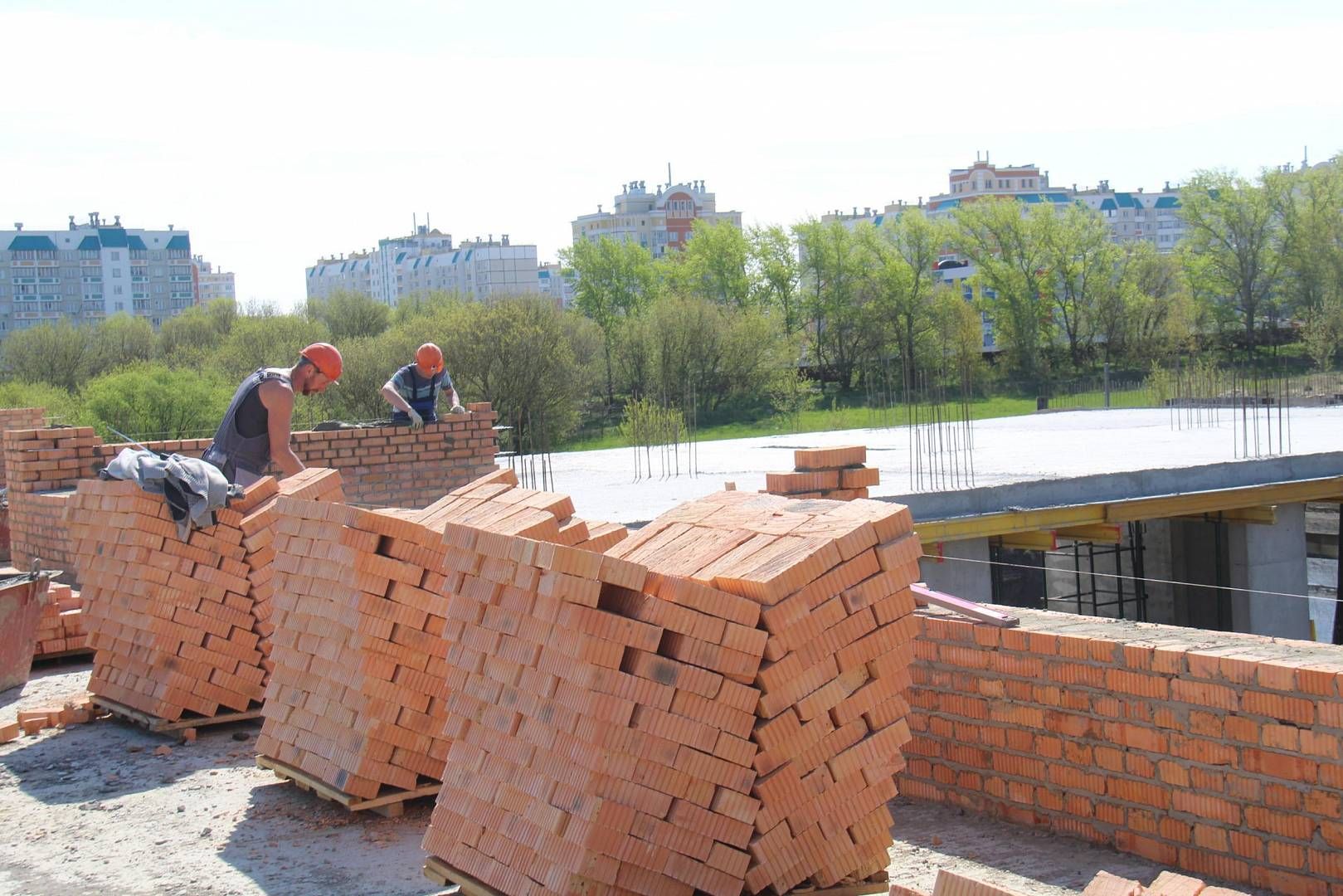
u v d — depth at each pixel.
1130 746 5.88
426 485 15.00
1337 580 21.09
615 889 4.85
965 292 84.38
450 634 5.66
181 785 7.50
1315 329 49.78
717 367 48.66
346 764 6.77
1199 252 62.09
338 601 6.89
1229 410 26.31
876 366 56.25
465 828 5.48
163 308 121.62
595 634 4.84
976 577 13.41
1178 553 18.56
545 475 15.94
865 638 5.02
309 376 9.73
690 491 14.80
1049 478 13.97
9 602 9.97
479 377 38.06
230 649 8.50
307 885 5.85
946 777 6.77
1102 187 144.50
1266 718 5.35
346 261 153.00
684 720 4.80
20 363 48.38
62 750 8.34
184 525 8.42
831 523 5.20
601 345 46.66
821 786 4.96
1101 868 5.74
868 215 129.50
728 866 4.82
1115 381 50.16
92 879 6.03
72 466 13.88
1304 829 5.25
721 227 66.81
